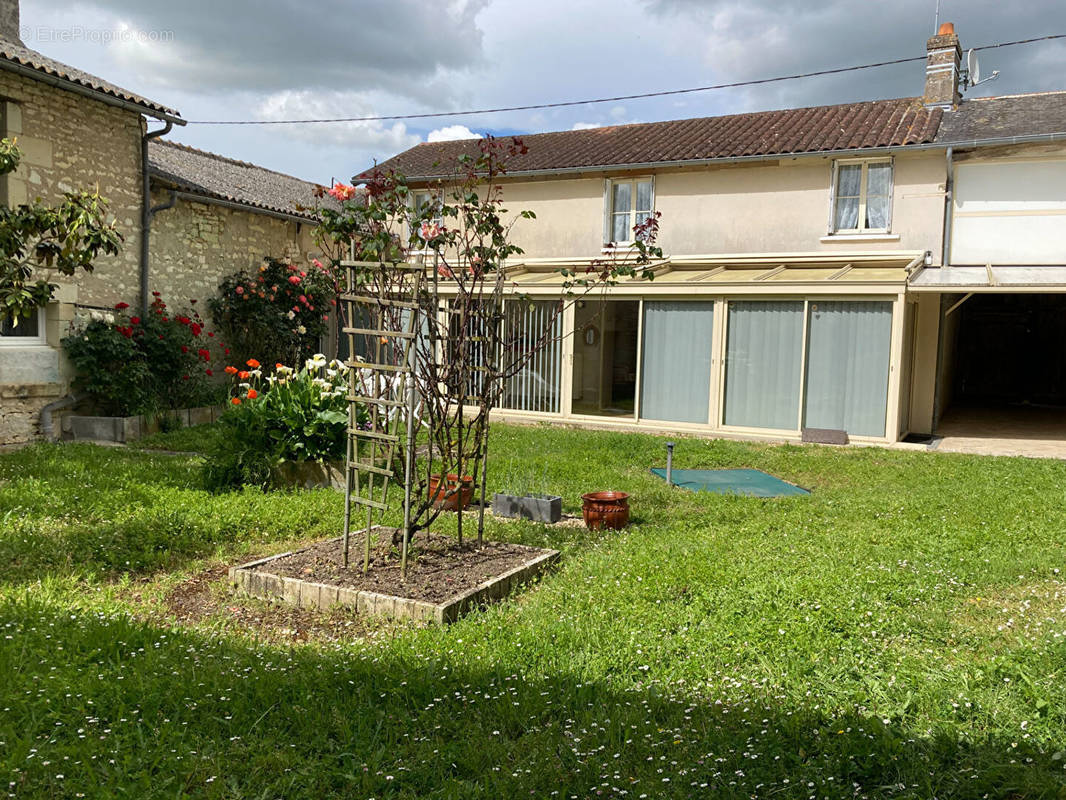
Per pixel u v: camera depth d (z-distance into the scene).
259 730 3.43
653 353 14.80
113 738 3.30
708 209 16.25
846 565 5.98
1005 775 3.06
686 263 16.03
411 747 3.33
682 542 6.87
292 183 20.44
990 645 4.46
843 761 3.17
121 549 6.30
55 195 11.80
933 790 2.98
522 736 3.47
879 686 3.84
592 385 15.36
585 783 3.05
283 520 7.38
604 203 17.19
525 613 5.13
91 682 3.75
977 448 13.30
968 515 7.86
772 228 15.70
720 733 3.41
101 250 12.74
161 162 15.42
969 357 22.94
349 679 3.97
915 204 14.54
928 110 16.09
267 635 4.91
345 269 6.17
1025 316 22.14
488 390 6.45
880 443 13.02
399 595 5.28
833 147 14.77
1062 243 13.66
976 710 3.62
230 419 9.10
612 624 4.80
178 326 13.80
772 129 16.94
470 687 3.88
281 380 9.67
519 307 15.80
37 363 11.66
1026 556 6.29
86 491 8.18
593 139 19.14
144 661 4.10
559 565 6.32
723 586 5.46
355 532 7.04
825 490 9.75
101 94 12.08
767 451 12.36
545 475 9.88
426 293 5.76
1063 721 3.50
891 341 12.86
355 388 6.04
